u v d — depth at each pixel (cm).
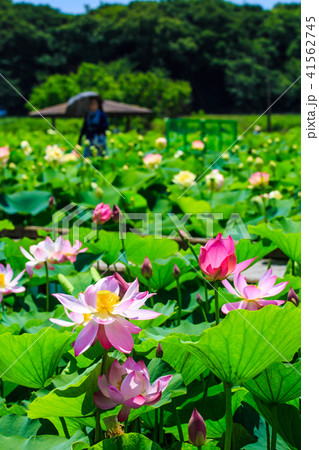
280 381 150
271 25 8400
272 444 154
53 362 167
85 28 8531
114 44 8612
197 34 8556
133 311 131
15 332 203
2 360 165
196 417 132
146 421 172
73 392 131
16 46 7800
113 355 163
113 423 133
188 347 142
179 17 8800
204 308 244
